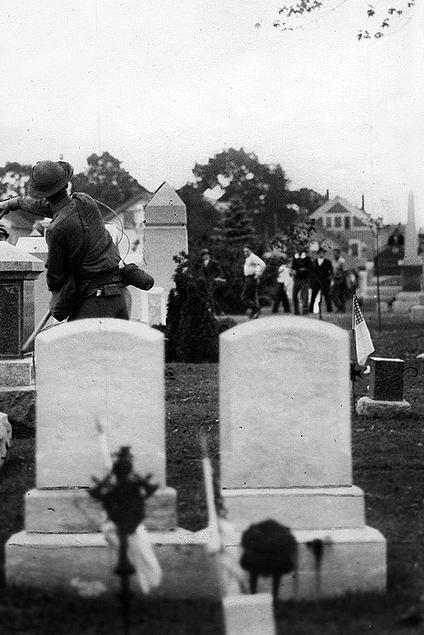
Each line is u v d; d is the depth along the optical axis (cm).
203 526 1044
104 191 8244
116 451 962
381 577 927
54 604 892
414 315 4947
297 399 963
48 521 955
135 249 4375
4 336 1706
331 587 928
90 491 958
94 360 962
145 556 934
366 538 930
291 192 11406
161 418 964
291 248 4703
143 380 963
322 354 962
